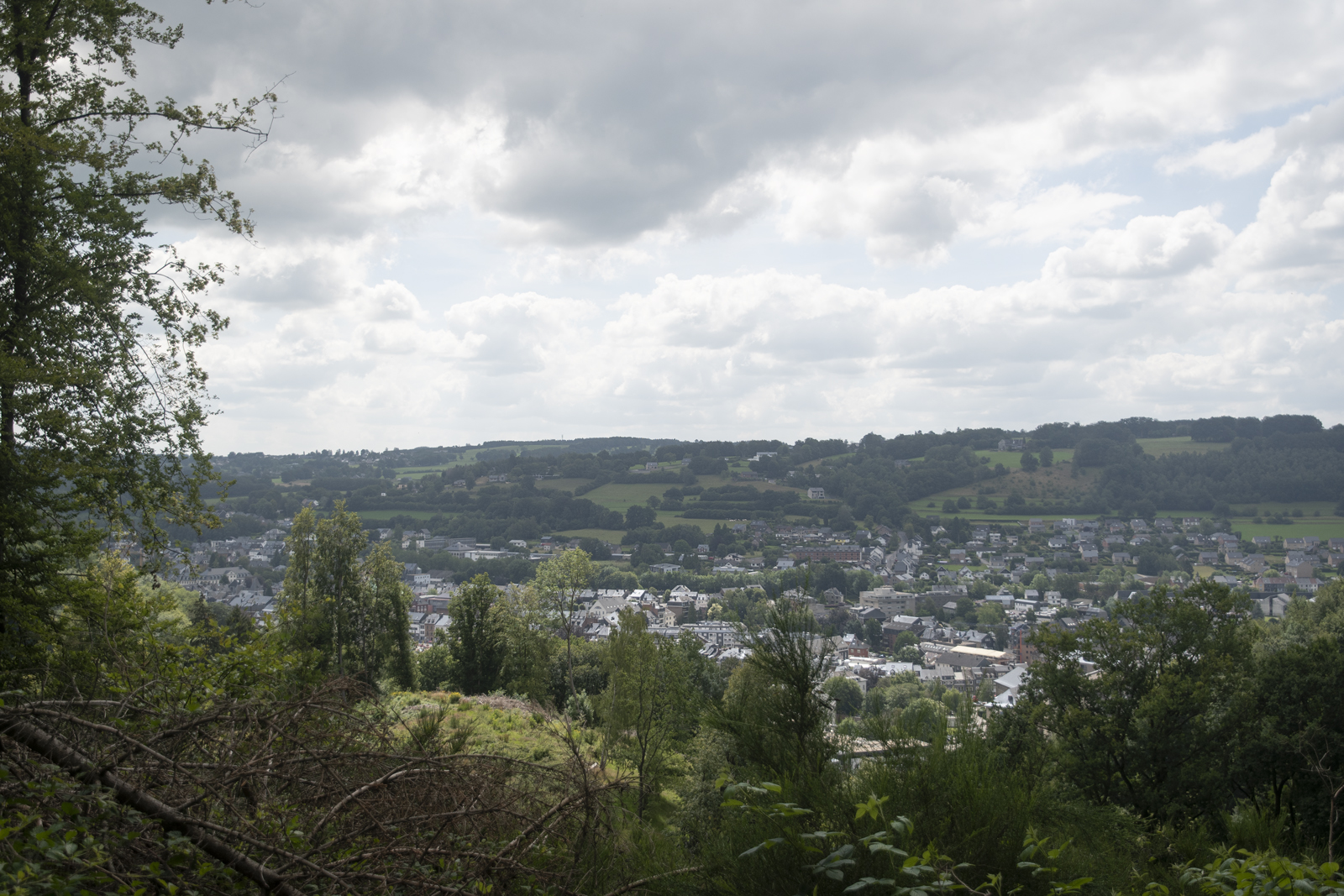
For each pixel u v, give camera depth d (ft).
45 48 47.01
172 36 49.62
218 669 24.20
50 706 12.88
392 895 12.23
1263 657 70.79
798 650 18.15
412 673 139.74
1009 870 12.95
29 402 41.93
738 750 18.21
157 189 49.37
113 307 48.34
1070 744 66.69
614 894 13.52
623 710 39.81
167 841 10.57
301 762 13.82
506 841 14.24
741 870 13.23
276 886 11.26
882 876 12.32
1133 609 74.28
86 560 42.80
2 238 42.57
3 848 9.54
